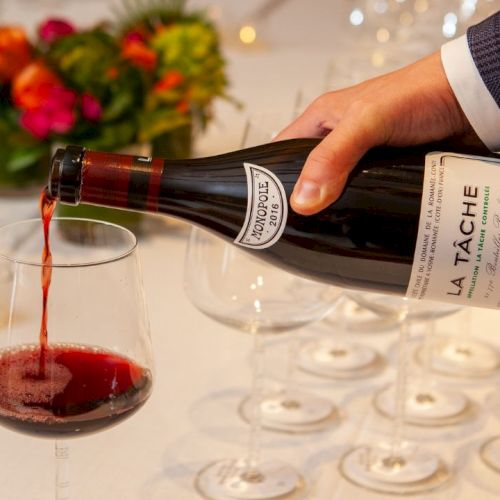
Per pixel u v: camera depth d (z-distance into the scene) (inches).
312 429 61.9
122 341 44.7
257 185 48.8
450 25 113.0
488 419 64.4
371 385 68.0
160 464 56.7
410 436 62.0
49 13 142.6
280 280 53.7
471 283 46.6
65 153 46.0
